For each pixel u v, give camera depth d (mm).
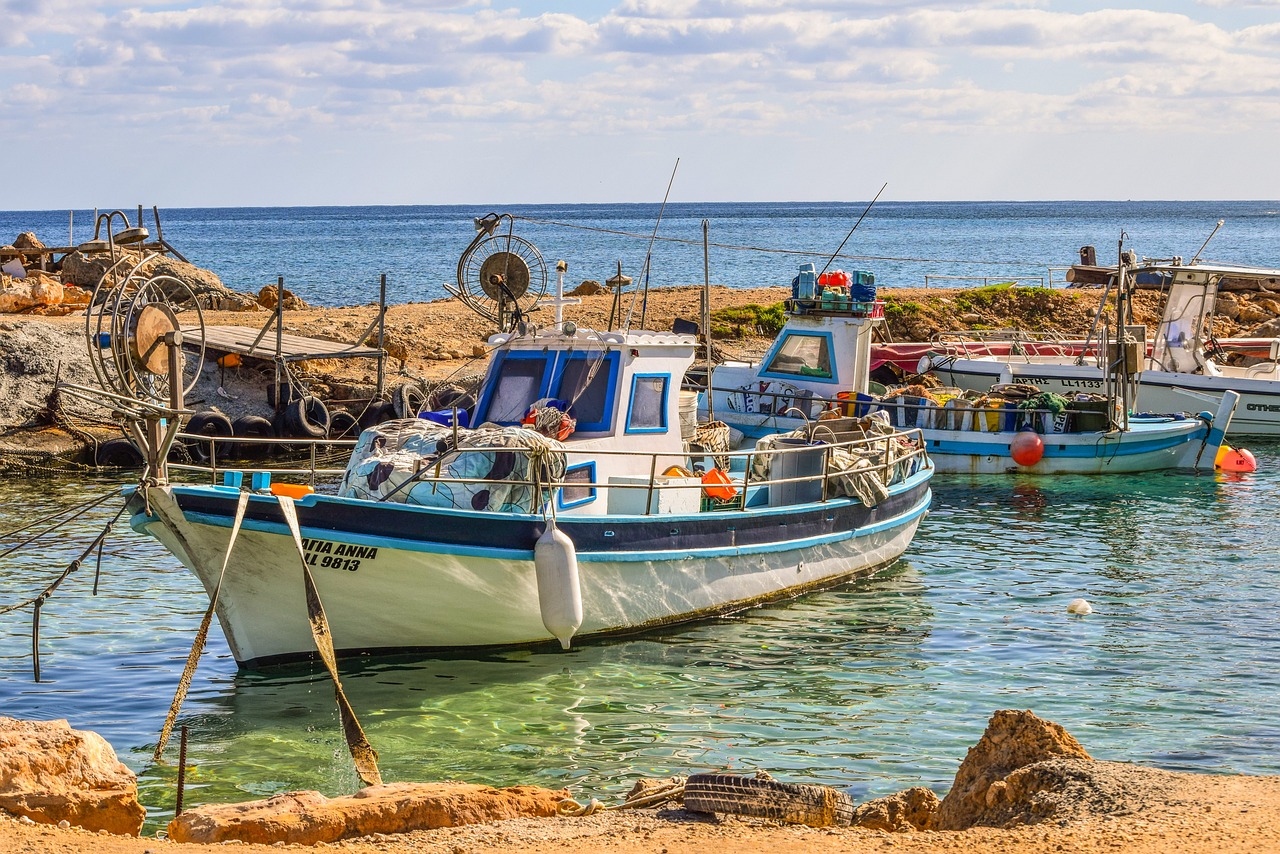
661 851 7098
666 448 15555
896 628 15117
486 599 13492
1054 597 16562
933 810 8281
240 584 12625
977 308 46312
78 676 13047
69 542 19188
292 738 11352
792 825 7906
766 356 26469
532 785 9625
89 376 27938
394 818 7750
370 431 14414
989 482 25391
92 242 14664
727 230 166375
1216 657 13859
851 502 17094
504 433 13727
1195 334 31859
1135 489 24625
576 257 99750
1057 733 8500
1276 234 155625
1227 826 7000
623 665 13625
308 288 69875
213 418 26734
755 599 15906
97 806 7754
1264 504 23078
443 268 88625
